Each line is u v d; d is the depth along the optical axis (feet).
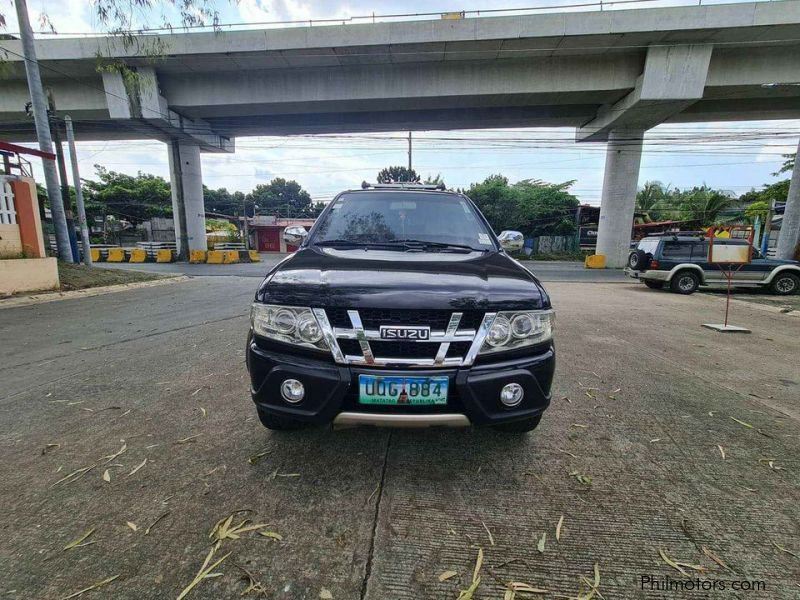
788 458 7.52
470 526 5.69
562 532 5.60
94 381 11.12
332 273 6.77
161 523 5.62
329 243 9.12
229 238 111.04
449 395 6.01
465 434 8.17
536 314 6.45
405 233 9.59
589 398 10.25
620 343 15.99
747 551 5.29
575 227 93.71
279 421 7.62
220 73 54.19
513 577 4.88
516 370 6.20
